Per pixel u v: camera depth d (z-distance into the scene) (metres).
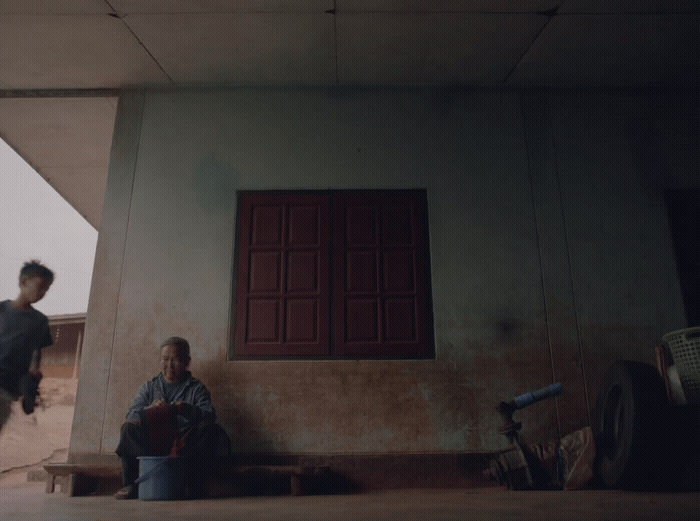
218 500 3.51
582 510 2.71
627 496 3.31
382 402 4.57
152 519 2.52
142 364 4.64
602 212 5.07
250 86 5.30
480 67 5.07
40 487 4.85
